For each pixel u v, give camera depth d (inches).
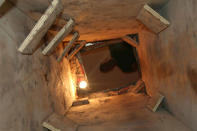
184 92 103.0
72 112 179.5
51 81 144.1
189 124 102.3
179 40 98.7
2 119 64.9
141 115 137.6
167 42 116.8
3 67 71.6
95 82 297.1
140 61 231.5
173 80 117.3
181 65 101.3
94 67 301.6
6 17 83.1
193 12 79.8
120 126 122.7
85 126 132.9
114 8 108.5
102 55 300.2
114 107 175.9
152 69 169.2
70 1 91.5
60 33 123.6
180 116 114.2
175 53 107.0
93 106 195.8
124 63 300.2
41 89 115.3
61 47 213.2
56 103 147.9
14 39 86.4
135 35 220.5
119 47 295.7
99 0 93.6
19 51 89.5
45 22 90.2
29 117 89.0
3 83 69.3
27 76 95.3
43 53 129.2
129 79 297.9
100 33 188.1
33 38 90.6
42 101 113.1
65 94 191.3
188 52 90.5
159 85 151.7
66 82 209.8
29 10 100.6
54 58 169.6
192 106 95.2
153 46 151.5
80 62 272.7
